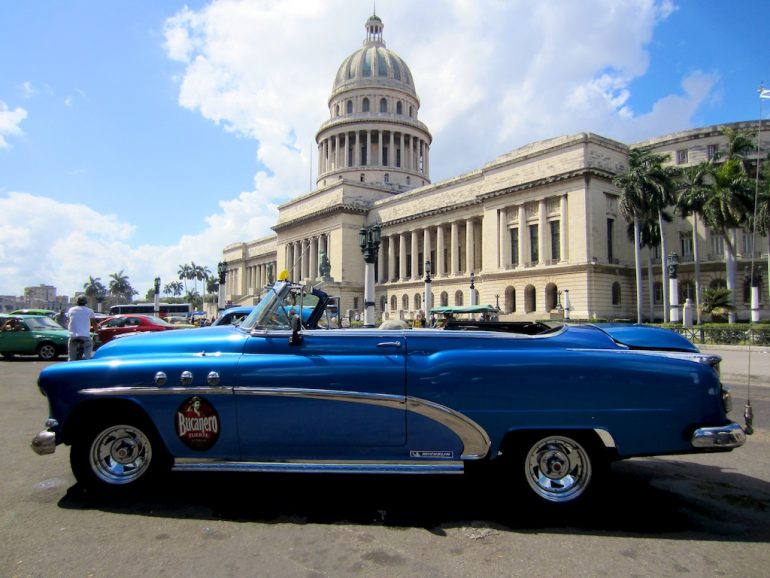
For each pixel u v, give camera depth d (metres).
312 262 75.50
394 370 4.76
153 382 4.95
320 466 4.73
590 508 4.86
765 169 34.41
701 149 47.69
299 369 4.83
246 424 4.83
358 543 4.11
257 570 3.66
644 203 37.84
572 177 44.38
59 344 20.17
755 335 25.05
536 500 4.68
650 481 5.73
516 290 49.22
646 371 4.65
